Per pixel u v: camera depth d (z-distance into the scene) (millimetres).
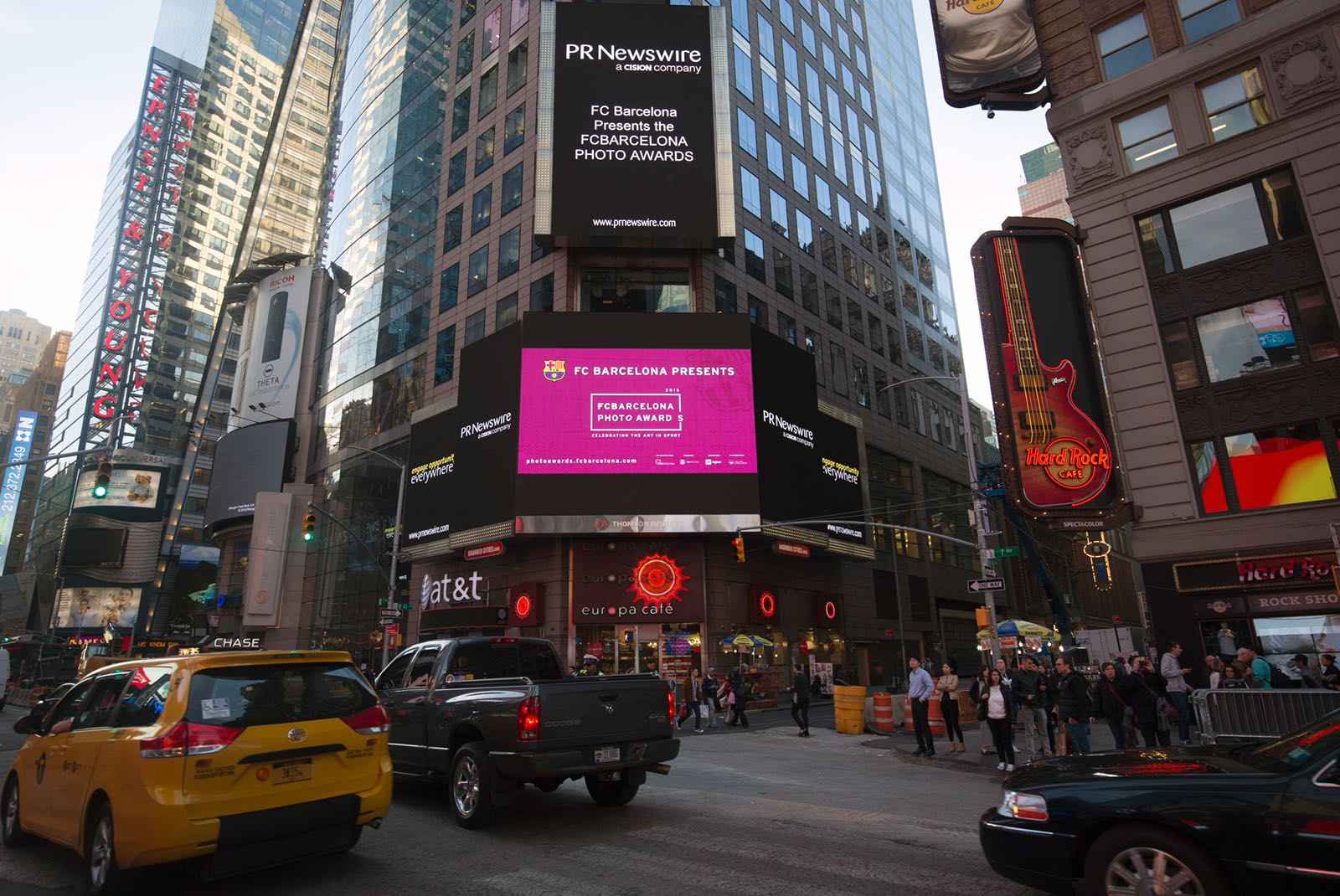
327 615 48188
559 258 35969
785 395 35719
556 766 7648
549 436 31594
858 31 62938
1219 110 19844
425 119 50531
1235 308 18891
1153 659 18562
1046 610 62875
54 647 74688
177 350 103188
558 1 36906
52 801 6691
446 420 37906
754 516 31328
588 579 31547
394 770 9359
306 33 109188
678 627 31781
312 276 60875
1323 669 15102
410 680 9734
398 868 6504
